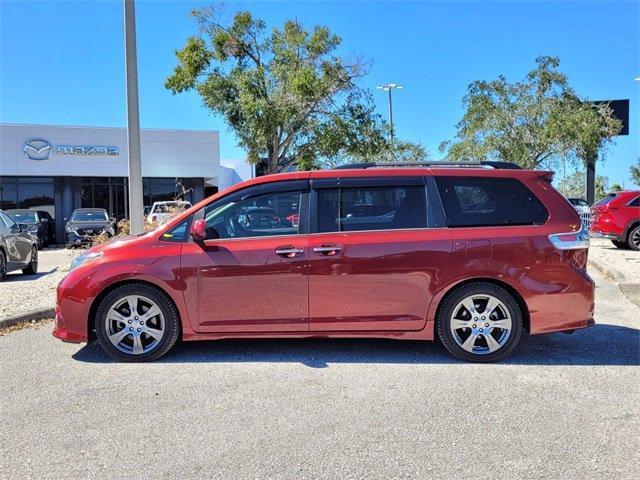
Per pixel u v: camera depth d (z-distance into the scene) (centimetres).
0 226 1120
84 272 544
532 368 527
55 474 339
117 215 2925
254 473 339
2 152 2702
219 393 467
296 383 489
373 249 534
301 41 2189
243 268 535
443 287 534
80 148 2814
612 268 1077
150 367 534
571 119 2230
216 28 2194
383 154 2530
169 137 2966
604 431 394
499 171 559
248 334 545
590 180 2825
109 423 410
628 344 607
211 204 559
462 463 350
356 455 361
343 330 541
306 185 557
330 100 2195
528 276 534
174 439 384
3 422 412
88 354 577
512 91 2356
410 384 485
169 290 538
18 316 703
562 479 331
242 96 2086
